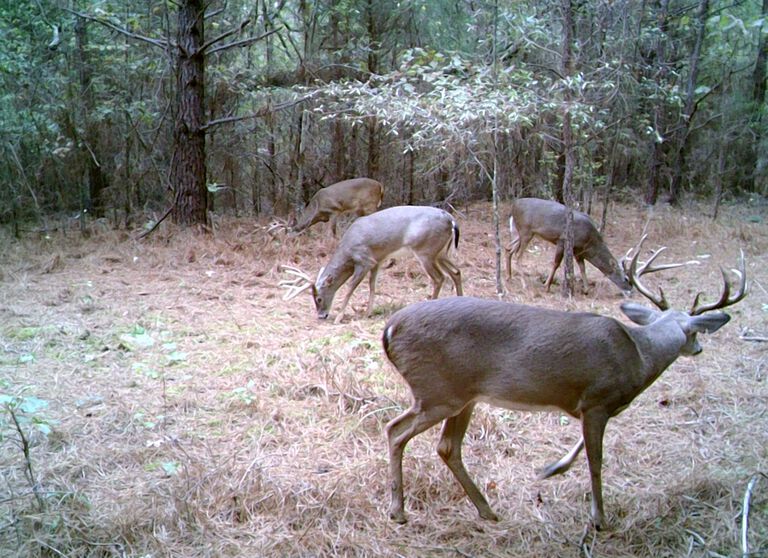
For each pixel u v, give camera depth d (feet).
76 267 29.66
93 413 15.92
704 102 54.29
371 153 46.52
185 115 36.11
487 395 11.91
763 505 12.62
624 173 53.47
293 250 33.42
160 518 11.78
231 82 41.83
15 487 12.64
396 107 26.27
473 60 31.22
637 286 14.88
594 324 11.69
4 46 35.47
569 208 26.50
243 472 13.29
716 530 11.94
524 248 29.32
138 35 36.29
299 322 23.75
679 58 48.93
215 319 23.44
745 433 15.70
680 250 35.55
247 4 43.39
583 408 11.71
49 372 18.21
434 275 25.22
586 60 30.19
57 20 36.42
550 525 12.22
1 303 24.03
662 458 14.66
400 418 12.30
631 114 36.88
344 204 38.19
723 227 40.70
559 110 26.43
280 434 15.20
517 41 28.25
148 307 24.34
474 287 28.53
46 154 37.93
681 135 50.06
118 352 19.86
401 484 12.30
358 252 24.12
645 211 46.26
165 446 14.44
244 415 16.11
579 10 30.53
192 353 20.10
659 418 16.52
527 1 30.55
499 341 11.69
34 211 39.22
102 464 13.71
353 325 23.49
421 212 24.73
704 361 20.04
